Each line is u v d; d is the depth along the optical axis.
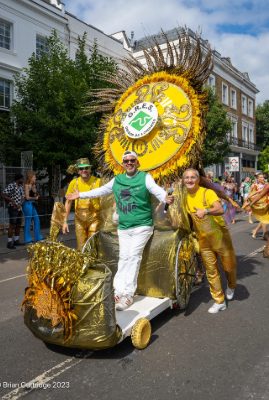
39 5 17.78
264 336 4.06
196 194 4.55
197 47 5.09
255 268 7.08
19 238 10.64
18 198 9.80
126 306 4.09
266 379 3.18
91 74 13.77
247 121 39.56
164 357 3.60
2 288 6.27
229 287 5.21
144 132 5.00
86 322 3.35
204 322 4.48
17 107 13.25
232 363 3.46
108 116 5.72
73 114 12.84
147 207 4.32
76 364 3.49
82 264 3.40
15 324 4.60
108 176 5.44
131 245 4.31
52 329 3.47
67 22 19.12
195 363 3.47
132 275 4.25
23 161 12.68
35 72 13.47
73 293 3.34
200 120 4.87
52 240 3.84
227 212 5.91
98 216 5.96
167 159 4.88
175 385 3.10
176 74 5.22
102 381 3.18
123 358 3.59
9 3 16.64
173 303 4.51
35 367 3.45
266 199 9.18
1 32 16.66
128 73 5.74
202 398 2.91
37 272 3.47
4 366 3.48
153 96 5.25
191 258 4.94
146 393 2.99
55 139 12.86
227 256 4.79
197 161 4.87
